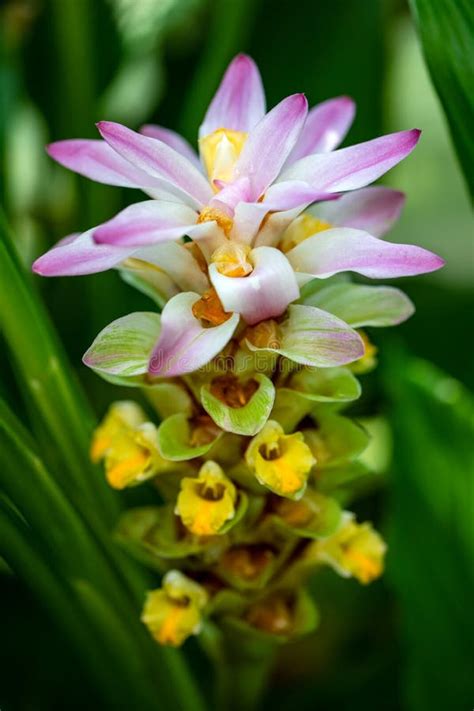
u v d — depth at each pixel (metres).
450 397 0.61
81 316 0.73
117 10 0.74
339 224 0.57
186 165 0.54
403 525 0.63
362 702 0.68
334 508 0.57
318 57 0.72
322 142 0.57
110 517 0.59
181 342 0.52
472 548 0.62
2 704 0.67
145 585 0.60
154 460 0.56
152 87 0.79
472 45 0.56
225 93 0.57
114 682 0.61
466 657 0.63
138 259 0.55
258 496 0.57
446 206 1.08
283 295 0.52
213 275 0.52
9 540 0.57
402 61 1.07
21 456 0.56
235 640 0.60
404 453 0.62
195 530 0.55
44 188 0.76
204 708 0.62
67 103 0.73
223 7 0.68
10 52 0.75
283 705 0.68
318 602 0.74
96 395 0.72
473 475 0.61
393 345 0.68
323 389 0.56
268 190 0.53
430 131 1.17
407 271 0.52
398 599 0.64
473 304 0.75
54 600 0.59
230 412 0.54
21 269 0.56
